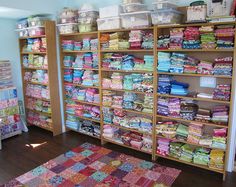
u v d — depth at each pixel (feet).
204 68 8.78
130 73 11.29
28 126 15.37
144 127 10.68
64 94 13.78
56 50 13.25
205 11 8.32
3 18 13.57
